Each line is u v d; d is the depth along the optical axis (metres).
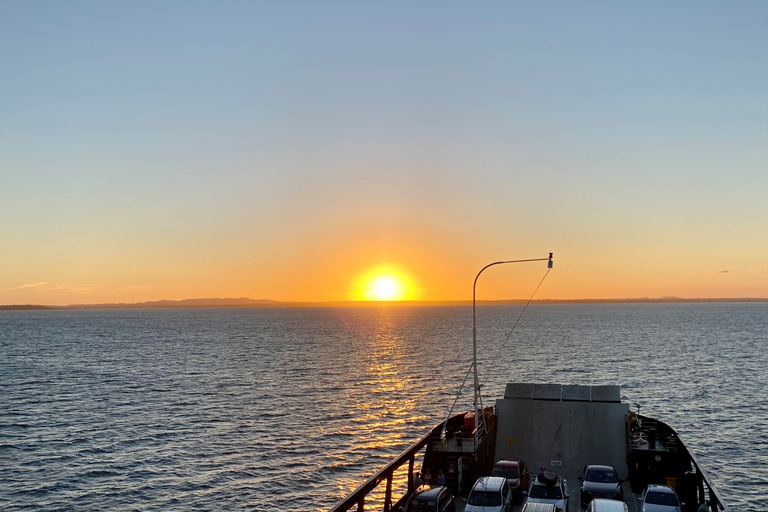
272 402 90.69
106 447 65.62
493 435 38.69
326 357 155.88
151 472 57.00
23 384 111.88
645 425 38.41
